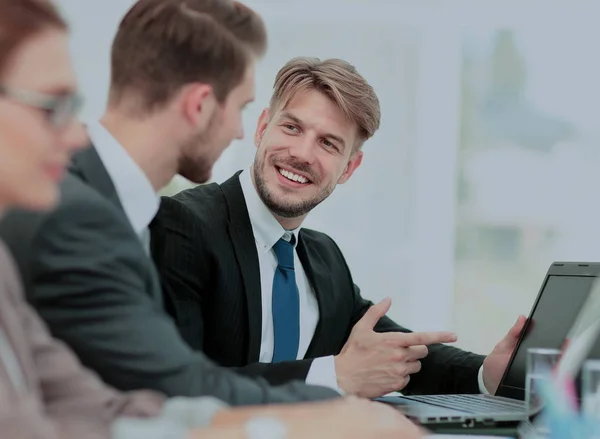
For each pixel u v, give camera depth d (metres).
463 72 4.27
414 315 4.24
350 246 4.23
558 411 1.19
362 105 2.05
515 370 1.83
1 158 0.92
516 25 4.21
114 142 1.39
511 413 1.46
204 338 1.91
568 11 4.18
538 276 4.32
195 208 1.94
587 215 4.28
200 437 0.97
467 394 1.92
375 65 4.20
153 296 1.30
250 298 1.93
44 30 0.94
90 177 1.33
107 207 1.23
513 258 4.32
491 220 4.31
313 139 2.00
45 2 0.96
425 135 4.23
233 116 1.43
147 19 1.38
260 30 1.45
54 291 1.16
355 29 4.18
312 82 2.03
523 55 4.26
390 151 4.23
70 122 0.97
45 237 1.17
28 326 1.08
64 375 1.08
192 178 1.47
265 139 2.03
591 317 1.62
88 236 1.19
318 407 1.17
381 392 1.77
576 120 4.26
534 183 4.29
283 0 4.09
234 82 1.41
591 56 4.21
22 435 0.83
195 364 1.24
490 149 4.29
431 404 1.66
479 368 1.97
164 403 1.12
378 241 4.23
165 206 1.88
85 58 3.82
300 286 2.09
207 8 1.40
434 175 4.24
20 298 1.07
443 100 4.23
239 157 3.99
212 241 1.90
